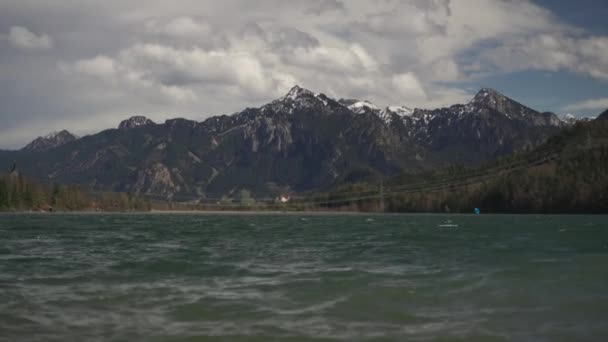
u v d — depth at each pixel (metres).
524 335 23.64
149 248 63.88
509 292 32.03
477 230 106.31
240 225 148.50
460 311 27.83
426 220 194.25
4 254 55.88
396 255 53.53
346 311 27.91
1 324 25.64
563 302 29.45
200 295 31.97
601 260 45.34
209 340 23.14
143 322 25.94
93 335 23.91
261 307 28.78
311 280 36.88
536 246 61.88
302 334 23.91
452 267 42.81
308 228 125.75
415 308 28.50
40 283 36.34
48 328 24.98
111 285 35.56
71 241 75.88
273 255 54.53
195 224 155.38
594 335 23.53
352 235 91.75
